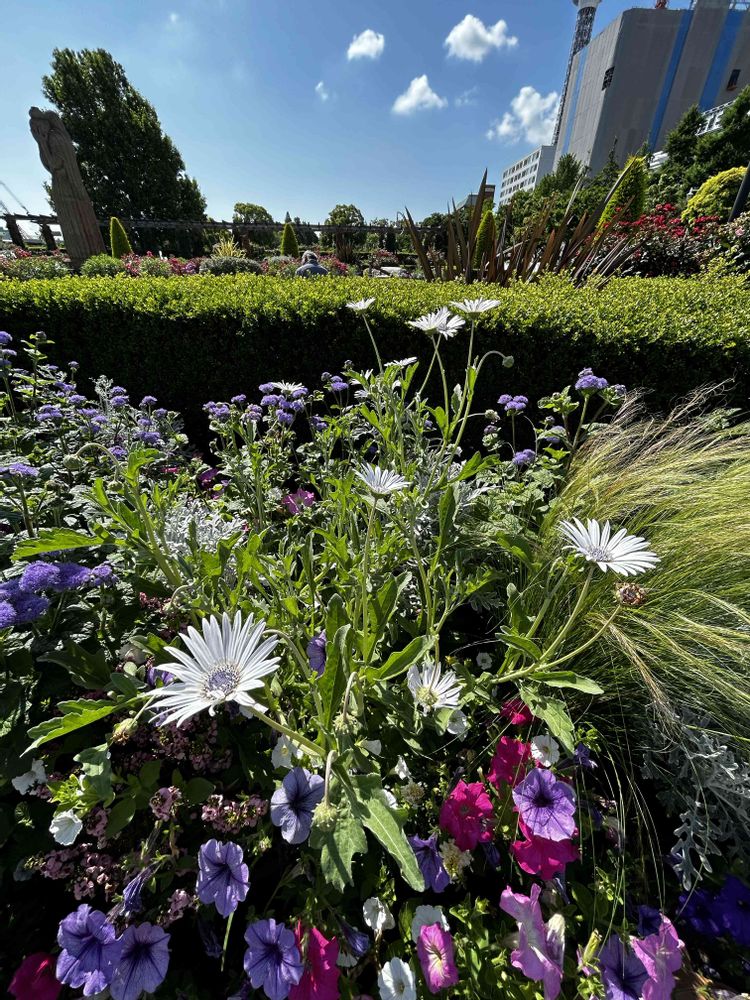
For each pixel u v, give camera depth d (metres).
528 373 3.32
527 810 1.09
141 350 3.81
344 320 3.51
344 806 0.93
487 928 1.11
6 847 1.14
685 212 11.02
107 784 0.93
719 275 6.02
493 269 5.86
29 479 1.91
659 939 1.03
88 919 0.93
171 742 1.17
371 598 1.27
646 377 3.14
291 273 10.12
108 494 1.49
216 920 1.10
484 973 1.00
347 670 1.08
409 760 1.32
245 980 1.00
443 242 14.16
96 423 2.45
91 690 1.25
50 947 1.08
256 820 1.08
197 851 1.10
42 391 3.04
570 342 3.14
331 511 2.00
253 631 0.83
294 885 1.08
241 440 3.47
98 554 1.62
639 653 1.38
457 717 1.22
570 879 1.22
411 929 1.01
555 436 2.23
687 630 1.37
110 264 9.44
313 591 1.43
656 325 3.06
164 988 0.99
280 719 1.19
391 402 1.71
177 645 1.31
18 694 1.17
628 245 6.16
